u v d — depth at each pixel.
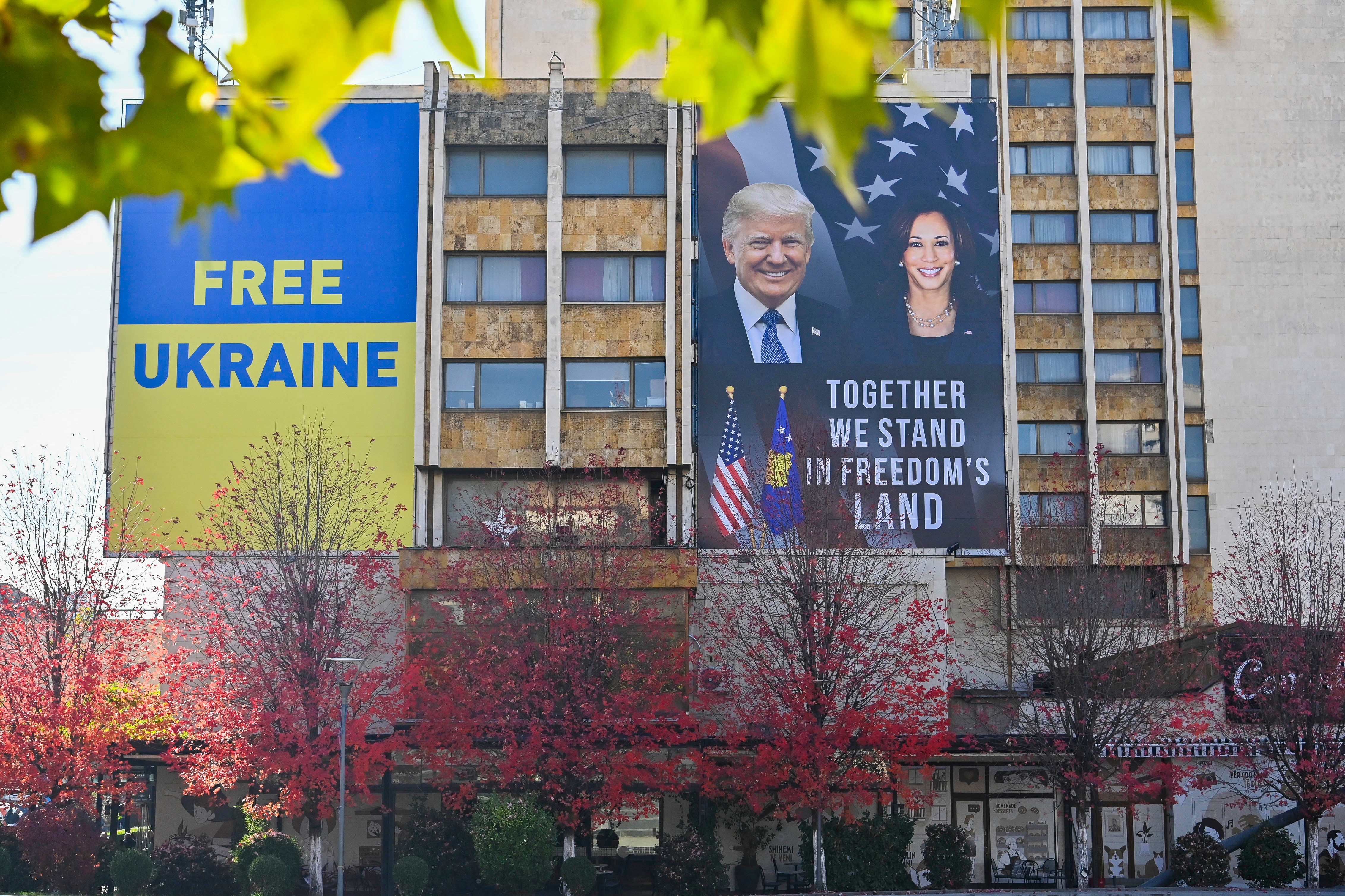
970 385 46.94
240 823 41.34
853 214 47.50
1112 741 39.69
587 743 37.66
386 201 47.50
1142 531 53.22
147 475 45.94
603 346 46.56
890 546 45.66
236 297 46.91
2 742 37.50
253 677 38.81
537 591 40.47
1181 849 39.91
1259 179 56.62
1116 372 54.84
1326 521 51.91
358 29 1.89
